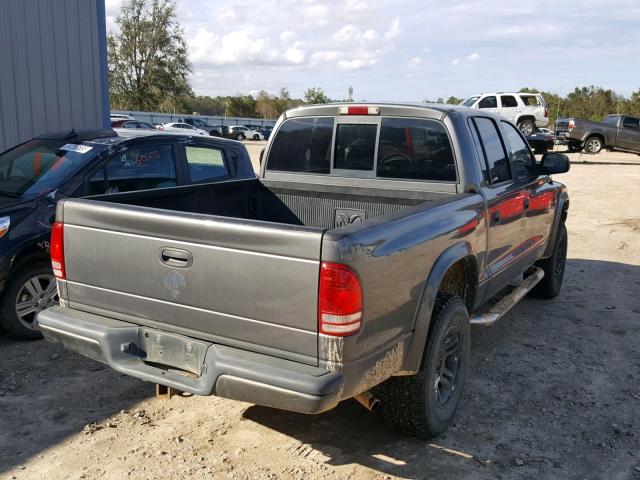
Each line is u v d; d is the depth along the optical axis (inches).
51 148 232.8
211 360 114.1
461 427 152.2
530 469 134.5
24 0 358.0
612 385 177.9
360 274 107.5
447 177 168.9
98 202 131.1
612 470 134.7
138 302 125.8
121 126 1120.8
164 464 133.1
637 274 306.3
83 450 138.2
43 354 192.1
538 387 175.5
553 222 235.9
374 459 137.0
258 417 155.3
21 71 361.1
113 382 173.6
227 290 113.7
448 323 138.9
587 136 1051.9
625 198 556.4
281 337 110.3
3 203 201.8
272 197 196.7
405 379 133.6
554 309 248.1
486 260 169.5
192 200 173.2
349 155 184.2
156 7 2279.8
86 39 392.8
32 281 200.2
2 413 153.9
